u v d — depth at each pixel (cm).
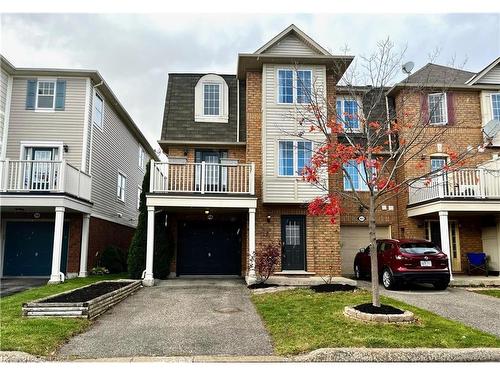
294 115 1520
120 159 2205
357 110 1343
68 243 1650
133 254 1488
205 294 1175
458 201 1465
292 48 1586
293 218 1545
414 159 1648
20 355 591
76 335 724
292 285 1331
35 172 1585
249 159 1567
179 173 1474
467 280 1398
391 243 1316
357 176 1773
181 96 1795
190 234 1684
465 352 612
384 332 705
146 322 828
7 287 1325
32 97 1686
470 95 1733
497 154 1672
